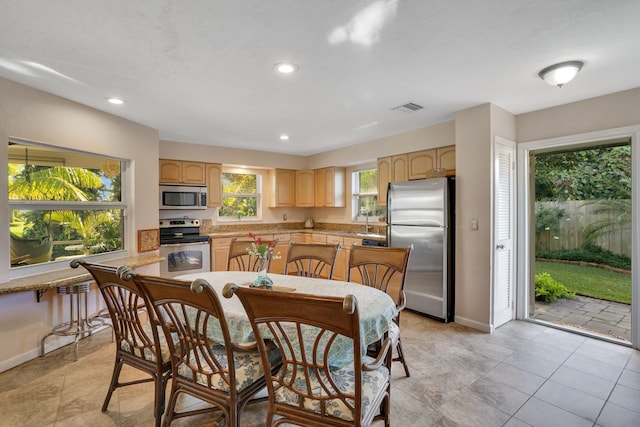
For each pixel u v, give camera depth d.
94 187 3.23
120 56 2.09
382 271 3.87
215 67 2.26
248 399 1.50
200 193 4.93
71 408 1.93
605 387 2.15
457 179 3.33
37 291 2.61
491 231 3.07
